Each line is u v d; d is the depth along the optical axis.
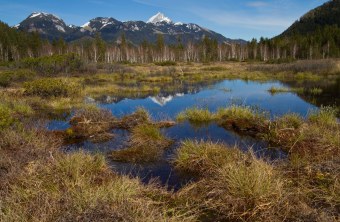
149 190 6.44
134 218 4.58
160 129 12.47
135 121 13.22
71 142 10.91
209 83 32.88
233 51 97.81
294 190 5.86
